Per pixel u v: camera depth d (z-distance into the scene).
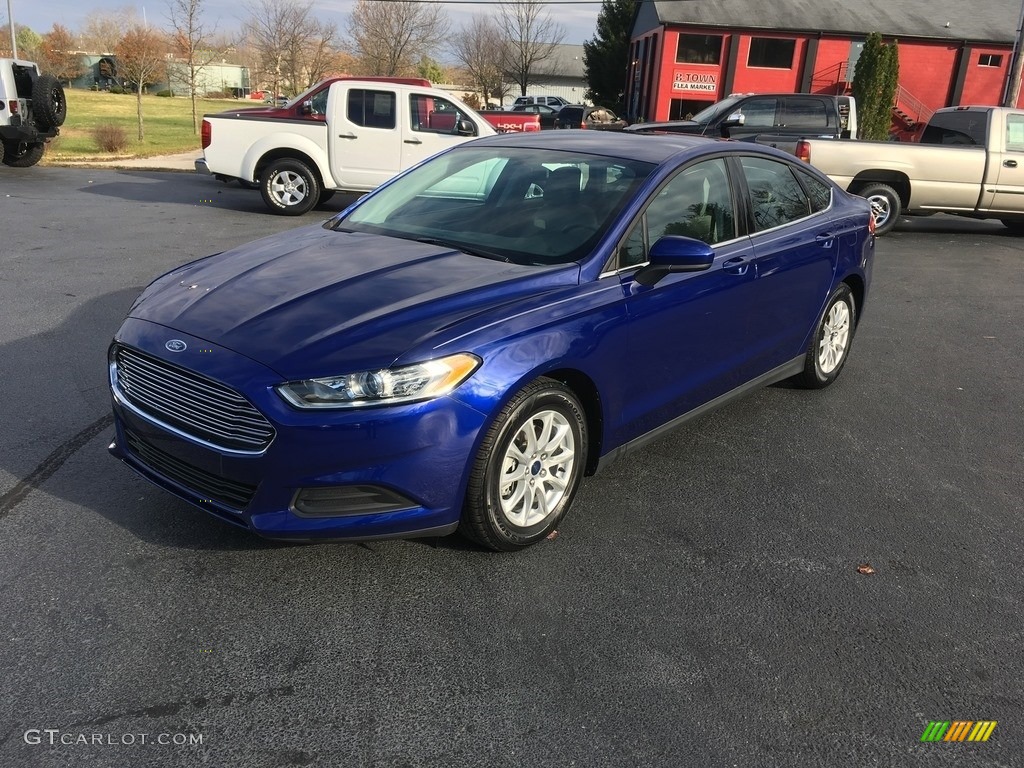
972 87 33.31
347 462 2.81
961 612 3.09
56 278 7.38
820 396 5.43
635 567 3.27
